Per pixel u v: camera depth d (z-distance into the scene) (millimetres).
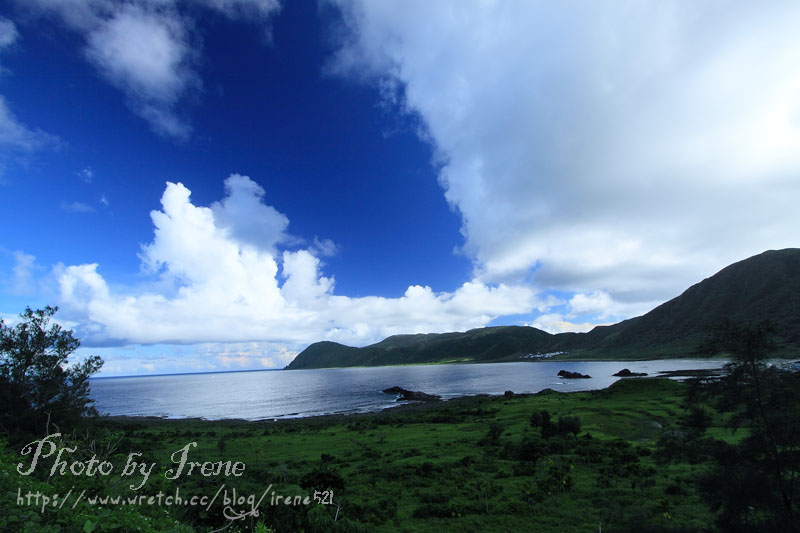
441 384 186500
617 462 31422
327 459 40250
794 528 11617
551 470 29141
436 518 21172
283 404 139750
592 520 19500
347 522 17641
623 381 83625
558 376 192500
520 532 18672
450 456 38781
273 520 15328
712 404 14617
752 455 13398
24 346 26000
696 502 20953
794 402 12750
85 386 28078
